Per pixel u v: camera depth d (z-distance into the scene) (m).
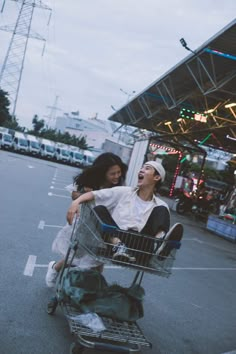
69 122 111.88
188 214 24.38
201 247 12.62
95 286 4.01
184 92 21.56
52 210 12.70
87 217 3.97
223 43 13.39
